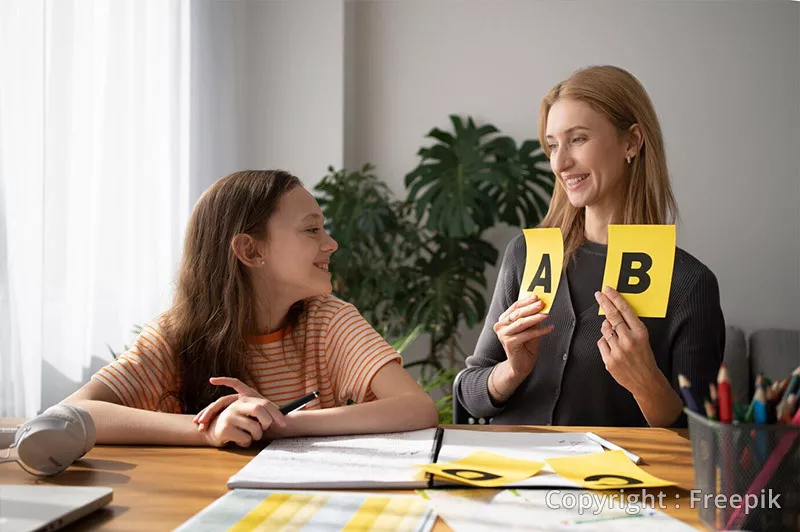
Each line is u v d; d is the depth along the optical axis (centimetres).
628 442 103
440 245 365
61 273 222
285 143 363
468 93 384
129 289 261
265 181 125
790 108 369
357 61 388
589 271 148
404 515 71
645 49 375
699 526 68
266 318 127
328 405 130
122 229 254
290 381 128
